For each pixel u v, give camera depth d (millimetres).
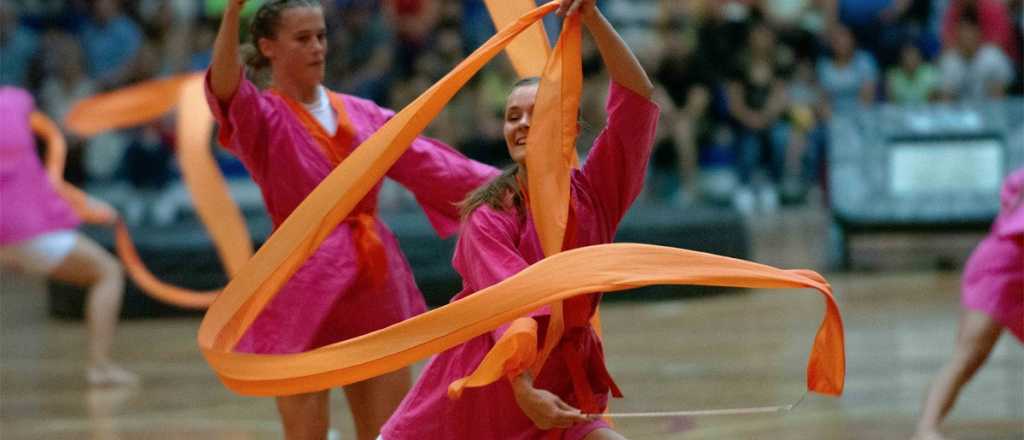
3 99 22297
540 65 11836
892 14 42219
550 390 9727
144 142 38938
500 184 9883
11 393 20641
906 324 25297
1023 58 42031
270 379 9578
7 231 21828
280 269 10039
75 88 38688
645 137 10016
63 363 23672
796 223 40406
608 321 27281
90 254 22000
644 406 17844
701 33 40875
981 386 19141
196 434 16953
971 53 41281
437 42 38688
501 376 9305
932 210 33156
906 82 41531
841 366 9469
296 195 11727
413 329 9281
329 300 11703
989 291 15250
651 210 31266
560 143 9695
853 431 16062
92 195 38281
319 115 11938
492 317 9086
